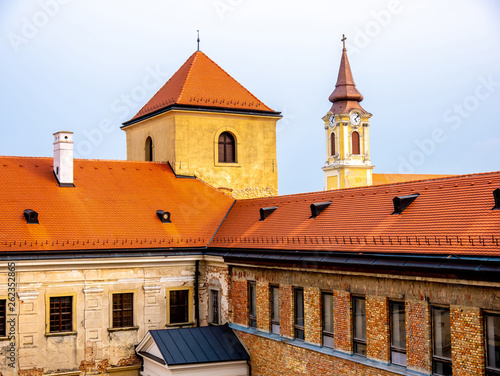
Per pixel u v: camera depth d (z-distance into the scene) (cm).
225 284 3356
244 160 4325
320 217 2902
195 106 4141
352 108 10975
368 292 2394
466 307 1989
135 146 4722
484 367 1939
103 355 3250
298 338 2825
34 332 3092
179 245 3444
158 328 3394
